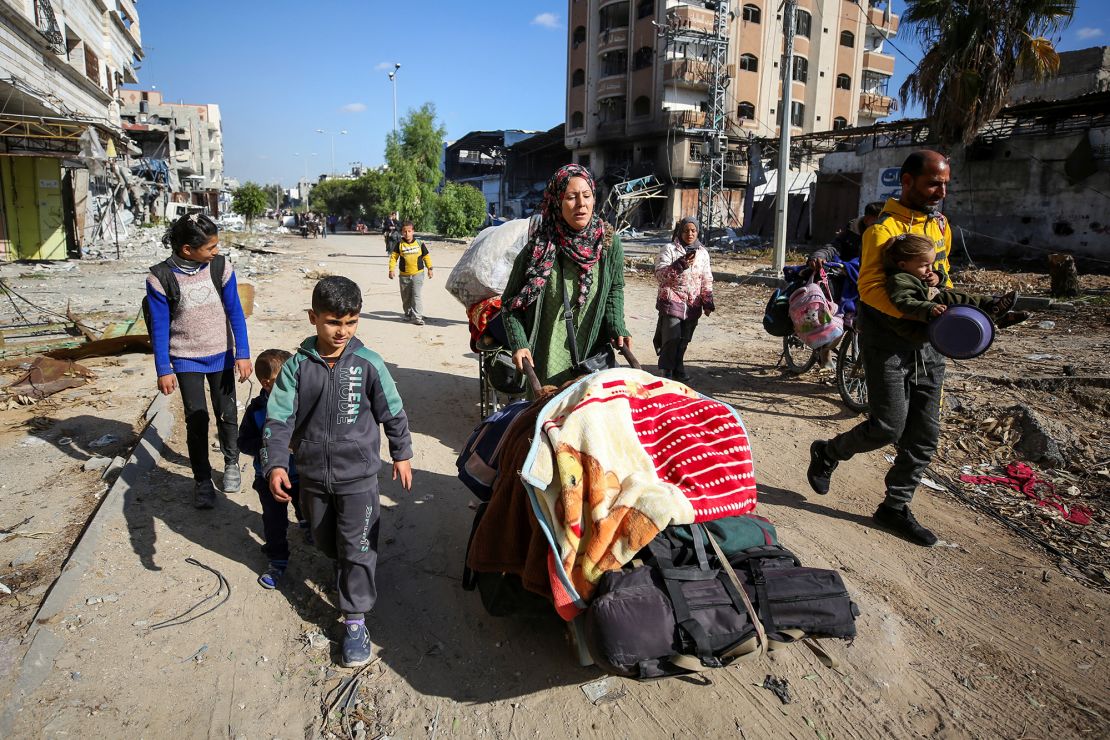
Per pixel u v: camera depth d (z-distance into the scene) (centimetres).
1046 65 1712
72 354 775
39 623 307
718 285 1644
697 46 4184
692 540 268
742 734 260
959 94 1752
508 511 292
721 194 3878
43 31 1844
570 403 288
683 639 243
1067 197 1925
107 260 2045
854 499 455
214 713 265
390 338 982
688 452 282
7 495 432
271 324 1058
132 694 272
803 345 732
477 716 268
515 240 540
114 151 2036
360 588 294
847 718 268
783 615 259
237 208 5134
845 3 4688
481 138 7138
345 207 8069
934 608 336
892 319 367
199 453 419
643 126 4481
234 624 317
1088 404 612
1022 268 1839
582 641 270
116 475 455
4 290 945
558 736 259
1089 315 1073
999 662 299
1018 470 486
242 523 410
